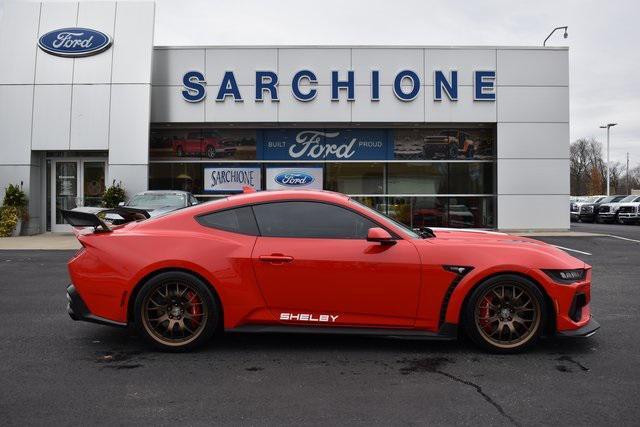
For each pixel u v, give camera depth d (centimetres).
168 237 449
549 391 363
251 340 489
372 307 435
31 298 692
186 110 1777
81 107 1716
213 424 310
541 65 1778
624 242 1483
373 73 1770
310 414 325
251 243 443
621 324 552
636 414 325
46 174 1786
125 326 447
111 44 1730
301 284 435
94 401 344
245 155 1855
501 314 443
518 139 1784
